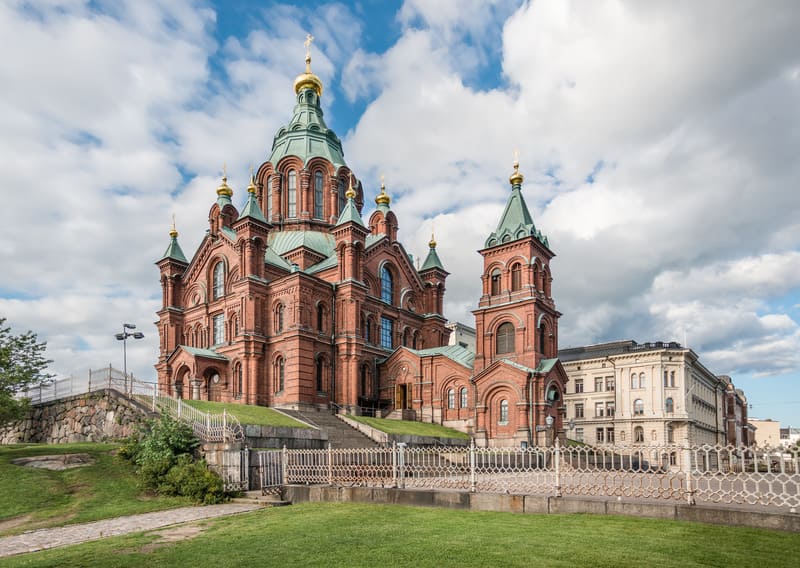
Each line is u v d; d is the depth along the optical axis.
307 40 77.75
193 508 22.81
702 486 23.20
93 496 24.09
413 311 68.06
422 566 12.34
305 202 69.25
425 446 45.34
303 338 52.44
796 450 15.77
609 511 17.50
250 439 31.75
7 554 16.02
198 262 63.47
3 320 34.72
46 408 41.56
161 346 63.72
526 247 54.88
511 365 51.75
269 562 13.26
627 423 85.56
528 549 13.38
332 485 23.25
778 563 11.96
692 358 87.25
